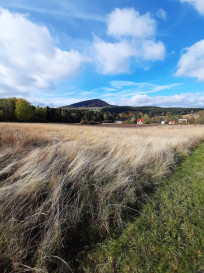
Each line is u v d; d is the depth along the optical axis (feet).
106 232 5.95
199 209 7.02
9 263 4.44
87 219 6.54
